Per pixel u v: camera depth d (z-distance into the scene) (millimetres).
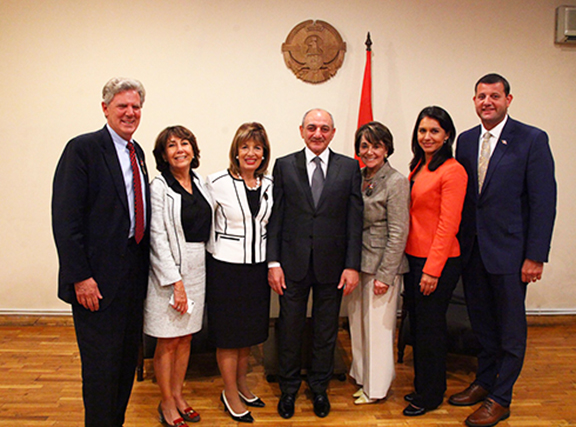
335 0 3361
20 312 3408
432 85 3432
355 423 2104
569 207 3510
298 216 2074
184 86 3357
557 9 3373
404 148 3465
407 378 2584
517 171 2064
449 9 3389
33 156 3346
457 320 2527
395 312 2217
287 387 2188
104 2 3287
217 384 2508
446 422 2117
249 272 2043
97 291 1668
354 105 3432
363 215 2164
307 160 2107
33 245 3396
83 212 1650
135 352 1893
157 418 2139
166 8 3311
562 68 3438
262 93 3393
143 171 1874
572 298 3559
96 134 1695
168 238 1938
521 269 2088
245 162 2014
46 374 2553
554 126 3471
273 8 3344
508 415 2146
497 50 3416
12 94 3305
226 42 3350
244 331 2059
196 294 2010
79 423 2072
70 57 3301
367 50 3328
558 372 2646
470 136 2246
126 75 3334
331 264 2072
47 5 3262
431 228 2104
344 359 2826
